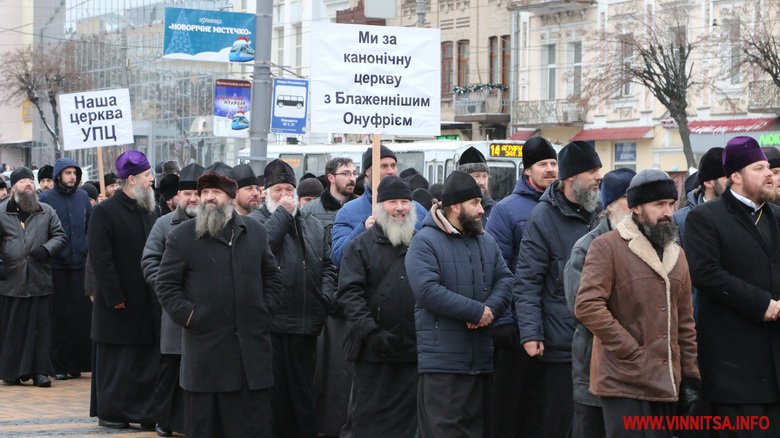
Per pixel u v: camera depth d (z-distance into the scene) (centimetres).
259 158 2420
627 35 5628
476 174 1642
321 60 1598
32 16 12950
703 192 1422
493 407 1371
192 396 1348
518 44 6838
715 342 1172
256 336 1356
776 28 5247
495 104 6925
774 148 1342
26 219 2134
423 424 1293
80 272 2266
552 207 1297
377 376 1399
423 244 1293
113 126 2380
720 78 5516
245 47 2844
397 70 1616
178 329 1596
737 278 1152
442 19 7381
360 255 1402
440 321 1281
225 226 1355
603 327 1062
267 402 1371
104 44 9850
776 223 1177
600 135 6319
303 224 1570
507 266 1356
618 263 1073
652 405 1072
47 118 11662
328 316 1585
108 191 2612
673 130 5925
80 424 1739
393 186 1395
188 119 8431
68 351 2250
